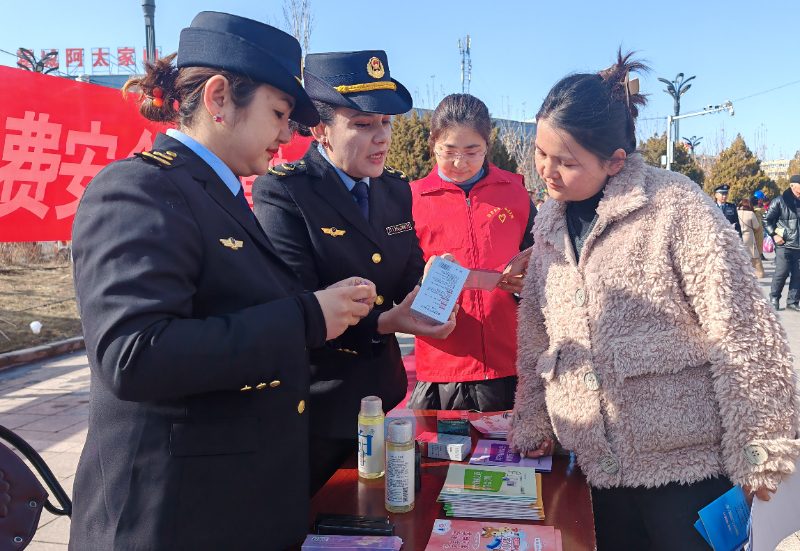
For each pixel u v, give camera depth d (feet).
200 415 3.40
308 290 5.94
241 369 3.23
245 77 3.62
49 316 25.50
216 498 3.40
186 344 3.02
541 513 4.01
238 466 3.46
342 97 5.49
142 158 3.46
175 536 3.29
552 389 4.90
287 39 4.08
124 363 2.94
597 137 4.32
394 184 6.85
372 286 3.98
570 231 5.09
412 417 6.22
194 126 3.82
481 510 4.06
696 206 4.31
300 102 3.96
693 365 4.29
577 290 4.69
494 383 7.88
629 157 4.61
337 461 6.18
